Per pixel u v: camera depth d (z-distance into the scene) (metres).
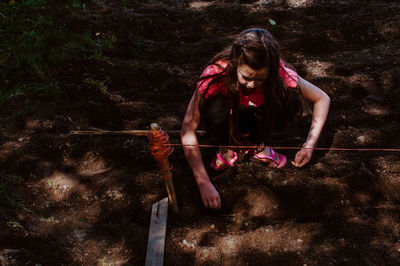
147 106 3.23
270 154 2.59
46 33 3.79
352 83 3.33
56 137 2.86
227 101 2.25
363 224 2.20
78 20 4.11
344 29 4.00
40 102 3.18
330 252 2.04
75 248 2.10
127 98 3.32
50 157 2.73
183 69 3.68
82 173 2.64
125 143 2.82
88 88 3.31
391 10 4.32
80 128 2.97
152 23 4.25
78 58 3.61
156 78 3.51
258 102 2.23
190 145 2.36
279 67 2.04
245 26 4.32
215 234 2.19
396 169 2.54
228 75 2.11
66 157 2.75
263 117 2.31
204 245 2.12
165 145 2.08
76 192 2.48
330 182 2.49
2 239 2.09
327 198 2.41
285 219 2.28
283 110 2.33
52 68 3.54
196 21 4.40
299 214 2.30
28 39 3.68
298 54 3.82
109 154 2.78
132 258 2.06
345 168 2.59
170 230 2.23
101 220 2.33
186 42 4.09
